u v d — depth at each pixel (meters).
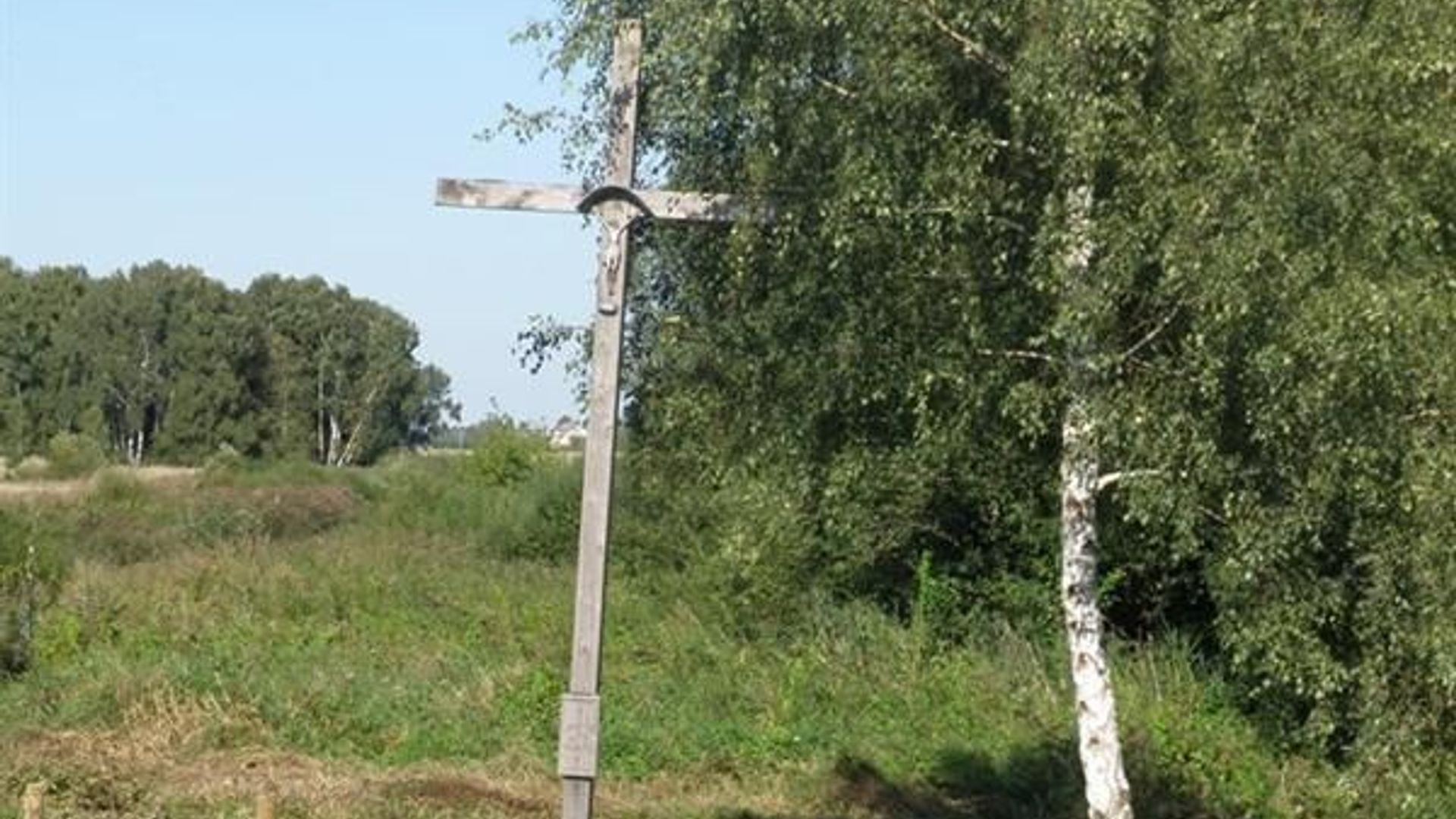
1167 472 11.10
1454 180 10.52
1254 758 20.27
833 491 12.03
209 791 17.61
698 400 12.42
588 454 11.55
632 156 11.57
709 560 26.36
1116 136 10.35
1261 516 11.07
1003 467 12.89
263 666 22.52
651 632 25.67
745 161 11.47
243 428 71.94
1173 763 20.20
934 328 11.60
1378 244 10.22
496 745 20.20
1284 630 11.64
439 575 30.48
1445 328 10.38
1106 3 10.01
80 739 19.56
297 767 18.95
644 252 12.61
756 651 24.66
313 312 74.62
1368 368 10.16
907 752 20.86
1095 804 11.79
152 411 71.75
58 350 71.81
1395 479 10.79
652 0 11.79
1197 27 10.25
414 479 40.84
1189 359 10.84
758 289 11.95
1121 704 21.06
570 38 12.02
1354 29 10.33
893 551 23.58
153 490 43.16
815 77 11.12
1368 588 11.47
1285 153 10.15
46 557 26.58
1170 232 10.33
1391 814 12.41
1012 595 23.77
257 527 37.47
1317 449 10.73
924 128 10.99
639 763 20.03
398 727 20.45
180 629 25.50
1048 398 11.29
